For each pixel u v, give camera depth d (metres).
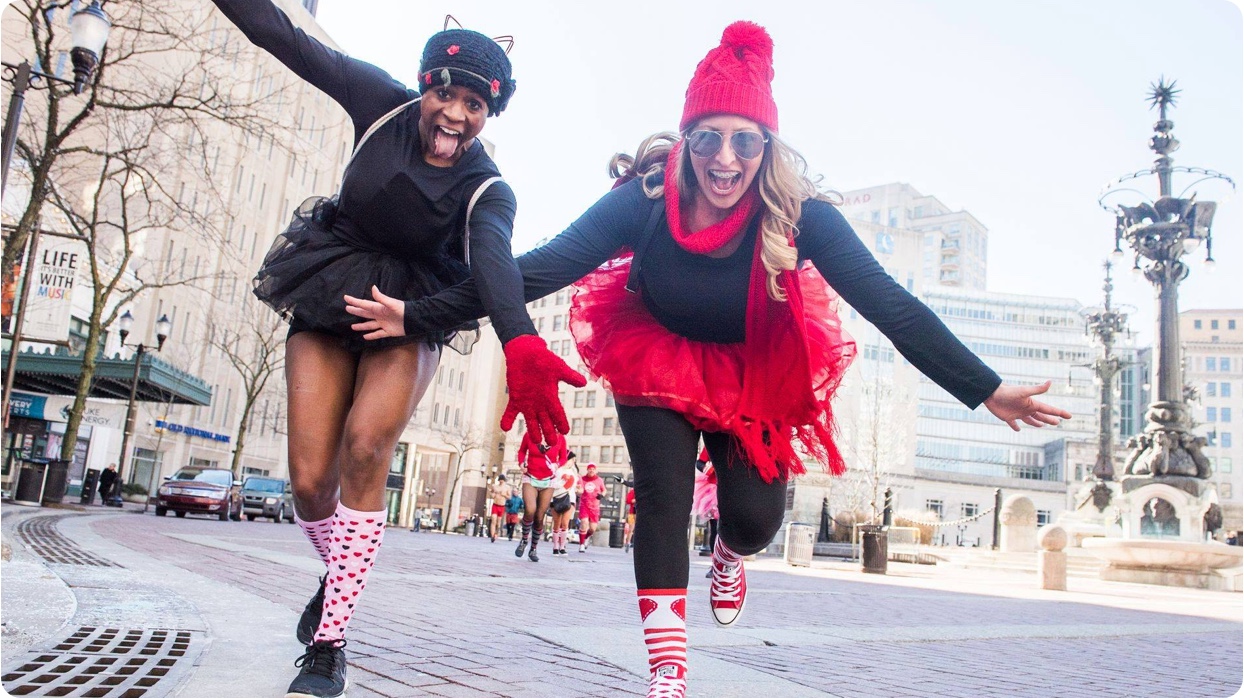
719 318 2.94
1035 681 4.33
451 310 2.70
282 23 2.80
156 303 38.94
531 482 12.76
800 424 3.11
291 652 3.32
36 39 15.34
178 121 16.89
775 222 2.82
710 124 2.76
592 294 3.22
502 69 2.79
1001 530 30.27
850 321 76.06
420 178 2.80
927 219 142.62
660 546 2.73
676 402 2.81
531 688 3.04
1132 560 20.25
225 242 20.50
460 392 70.50
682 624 2.69
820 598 9.45
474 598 6.12
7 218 18.47
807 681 3.68
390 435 2.78
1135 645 6.69
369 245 2.94
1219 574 19.98
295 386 2.92
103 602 4.25
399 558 10.09
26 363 25.45
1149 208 23.72
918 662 4.68
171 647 3.29
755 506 3.03
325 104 52.84
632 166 3.10
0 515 11.85
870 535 18.61
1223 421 111.38
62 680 2.68
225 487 22.42
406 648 3.69
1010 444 102.50
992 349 106.06
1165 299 23.67
